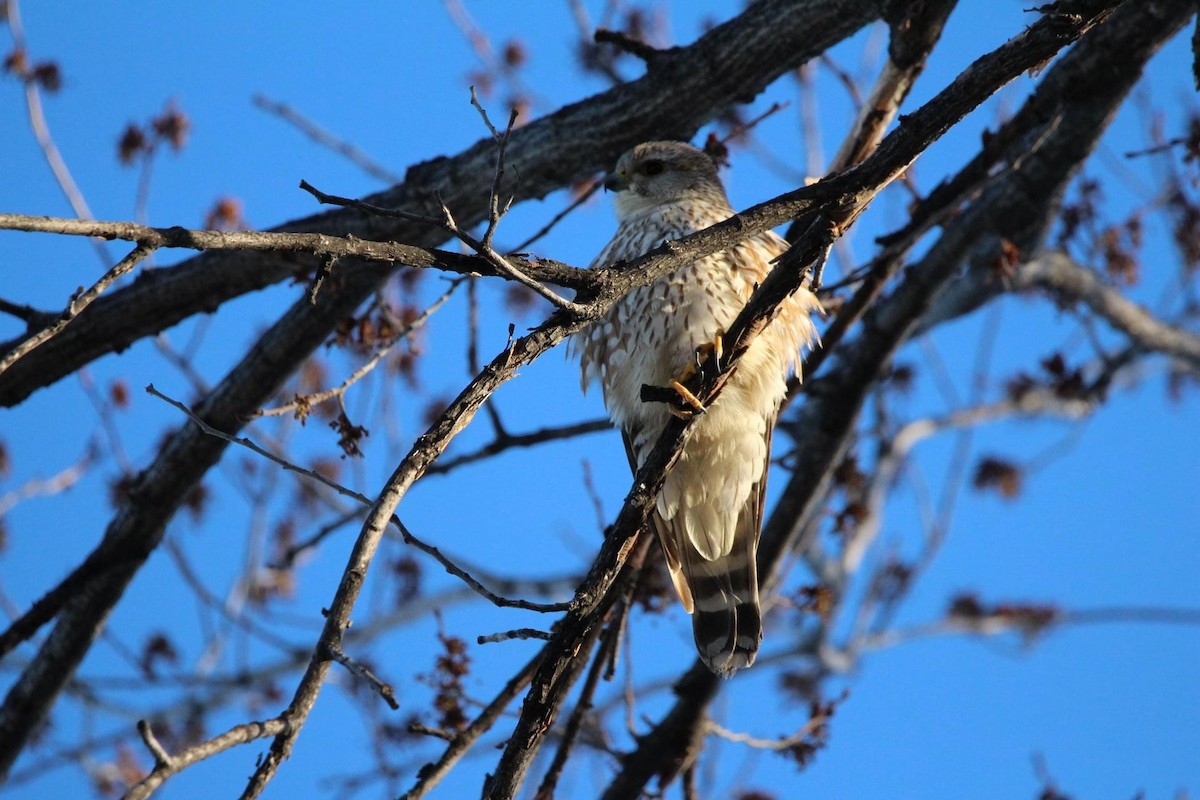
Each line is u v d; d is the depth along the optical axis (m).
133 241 5.23
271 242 5.40
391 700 5.34
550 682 6.84
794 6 9.54
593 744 10.33
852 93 10.91
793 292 6.99
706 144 11.25
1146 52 9.75
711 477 9.54
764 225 6.45
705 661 9.45
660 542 9.66
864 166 6.55
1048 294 16.50
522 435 11.12
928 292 11.10
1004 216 10.98
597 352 9.95
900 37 9.30
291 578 17.03
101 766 16.02
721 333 7.57
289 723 5.45
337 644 5.54
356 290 10.34
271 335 10.62
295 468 5.93
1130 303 16.81
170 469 10.81
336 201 5.63
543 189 10.33
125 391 14.56
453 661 9.34
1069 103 10.12
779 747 10.34
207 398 10.80
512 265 5.66
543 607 5.70
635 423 9.85
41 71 12.21
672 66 9.89
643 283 6.17
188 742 16.94
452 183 10.15
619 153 10.14
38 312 10.45
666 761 10.12
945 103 6.43
